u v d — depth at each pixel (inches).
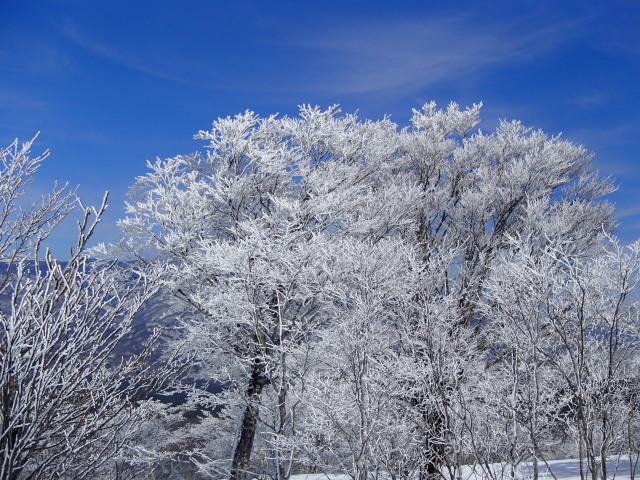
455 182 542.9
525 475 220.5
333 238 384.2
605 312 190.2
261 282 324.8
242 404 390.0
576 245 401.7
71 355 116.5
